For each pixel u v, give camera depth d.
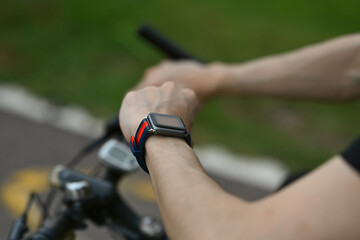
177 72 1.25
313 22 5.95
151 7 5.74
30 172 3.27
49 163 3.39
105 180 1.16
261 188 3.35
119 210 1.14
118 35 4.99
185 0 6.07
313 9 6.28
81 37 4.99
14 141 3.54
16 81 4.28
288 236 0.61
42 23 5.19
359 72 1.22
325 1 6.51
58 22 5.21
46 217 1.15
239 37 5.35
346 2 6.50
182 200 0.69
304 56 1.28
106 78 4.39
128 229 1.15
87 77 4.39
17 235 1.05
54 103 4.04
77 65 4.55
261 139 3.80
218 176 3.41
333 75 1.25
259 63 1.31
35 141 3.58
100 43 4.91
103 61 4.64
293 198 0.63
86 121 3.88
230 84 1.26
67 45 4.84
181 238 0.68
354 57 1.23
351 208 0.60
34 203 1.64
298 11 6.19
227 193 0.71
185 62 1.31
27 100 4.04
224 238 0.64
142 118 0.87
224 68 1.28
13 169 3.28
